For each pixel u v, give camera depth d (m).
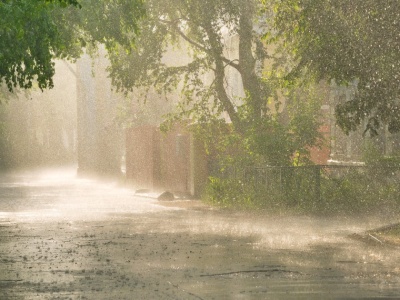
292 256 27.00
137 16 45.78
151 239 33.44
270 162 54.28
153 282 21.36
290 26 41.56
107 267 24.62
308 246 30.11
